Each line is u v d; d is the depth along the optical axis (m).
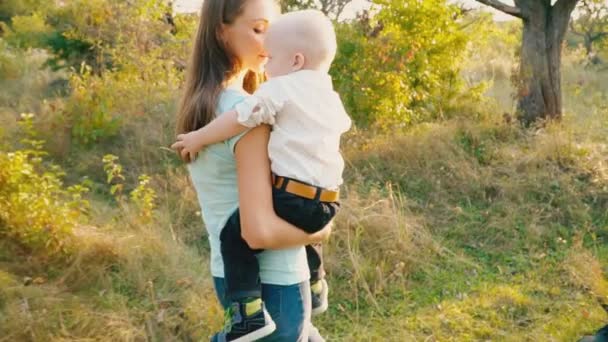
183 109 1.98
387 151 6.56
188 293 4.25
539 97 7.70
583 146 6.69
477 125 7.32
